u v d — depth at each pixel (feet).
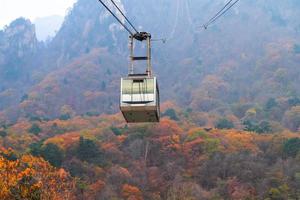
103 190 400.06
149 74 82.33
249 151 484.33
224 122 644.69
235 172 434.71
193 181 443.32
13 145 501.15
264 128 583.17
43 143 481.46
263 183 398.62
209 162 461.37
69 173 409.49
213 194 394.73
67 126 628.69
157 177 457.68
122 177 435.12
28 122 640.58
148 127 540.11
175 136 522.06
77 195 369.91
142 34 84.48
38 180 185.68
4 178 182.09
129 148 506.48
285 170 420.36
